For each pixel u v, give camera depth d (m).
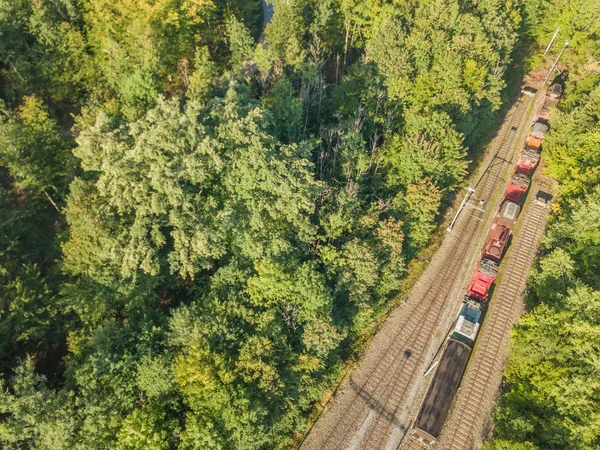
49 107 71.25
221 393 42.62
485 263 58.28
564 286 53.38
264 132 50.12
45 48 68.00
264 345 46.47
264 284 50.12
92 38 69.62
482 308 57.41
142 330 47.59
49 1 67.75
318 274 51.53
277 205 52.06
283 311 51.22
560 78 89.25
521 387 49.44
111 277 49.59
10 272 51.41
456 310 60.12
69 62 69.88
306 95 71.50
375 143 66.81
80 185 51.53
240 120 48.69
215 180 53.38
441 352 56.44
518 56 94.69
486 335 57.62
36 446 40.12
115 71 66.00
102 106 62.34
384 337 57.78
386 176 66.06
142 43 64.44
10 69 68.19
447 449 49.16
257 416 44.41
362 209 62.12
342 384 54.00
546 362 48.34
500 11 83.12
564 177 69.25
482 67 70.44
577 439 43.28
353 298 54.88
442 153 64.50
